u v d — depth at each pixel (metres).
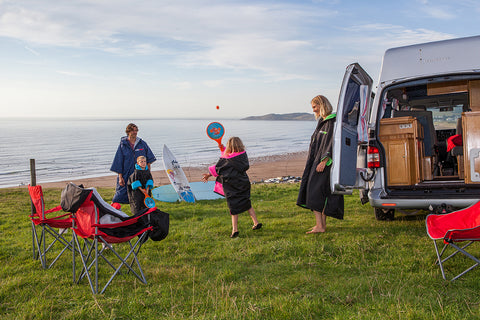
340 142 5.37
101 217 4.45
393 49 6.23
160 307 3.70
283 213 8.36
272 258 5.12
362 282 4.00
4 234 7.20
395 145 6.07
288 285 4.12
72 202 4.19
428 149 6.94
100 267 4.97
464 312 3.19
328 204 5.96
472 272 4.13
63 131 196.75
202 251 5.64
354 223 6.86
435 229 4.32
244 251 5.46
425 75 5.86
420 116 6.96
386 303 3.43
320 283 4.11
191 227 7.23
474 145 5.44
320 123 6.09
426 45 6.03
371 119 6.11
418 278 4.03
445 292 3.67
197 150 78.69
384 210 6.82
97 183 33.06
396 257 4.79
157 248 5.85
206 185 13.11
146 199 5.67
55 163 58.56
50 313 3.58
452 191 5.45
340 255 5.05
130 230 4.57
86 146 96.75
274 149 79.19
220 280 4.36
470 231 3.80
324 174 5.91
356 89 5.77
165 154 11.49
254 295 3.91
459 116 7.94
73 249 4.45
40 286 4.36
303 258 5.02
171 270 4.77
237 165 6.32
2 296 4.10
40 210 4.96
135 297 3.92
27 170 50.53
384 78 6.12
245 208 6.45
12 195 13.84
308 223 7.12
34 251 5.41
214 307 3.60
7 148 91.69
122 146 6.44
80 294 4.07
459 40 5.90
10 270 4.96
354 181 5.63
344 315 3.29
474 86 6.55
